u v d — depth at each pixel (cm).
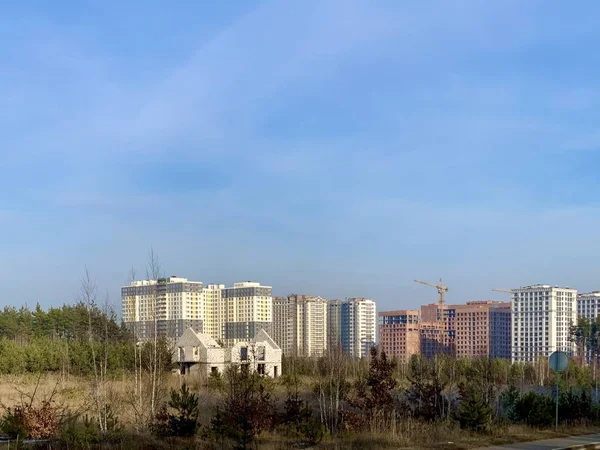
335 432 2367
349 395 3294
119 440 2020
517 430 2470
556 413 2580
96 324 4181
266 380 3894
